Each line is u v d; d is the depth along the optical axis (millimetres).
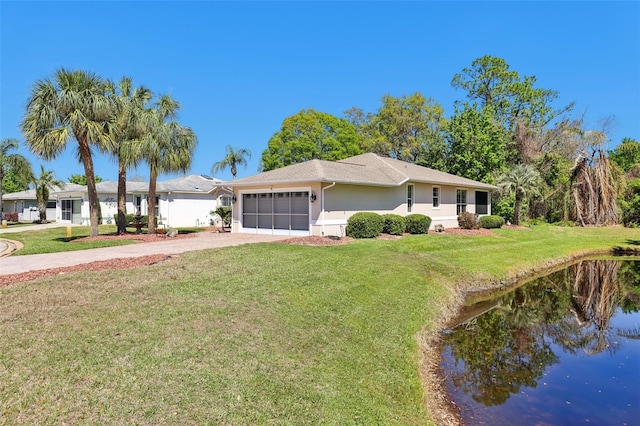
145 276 8562
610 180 27984
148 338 5305
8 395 3811
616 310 10938
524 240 20703
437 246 16141
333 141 39531
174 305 6664
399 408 4719
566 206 29172
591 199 28031
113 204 32500
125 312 6203
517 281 13688
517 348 7621
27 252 13094
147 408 3773
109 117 17609
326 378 4961
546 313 10258
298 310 7195
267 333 5980
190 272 9102
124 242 16094
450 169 32375
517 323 9281
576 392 5797
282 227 18828
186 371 4539
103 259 11258
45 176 37125
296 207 18344
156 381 4266
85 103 16359
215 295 7414
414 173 22828
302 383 4699
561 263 17438
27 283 7797
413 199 21984
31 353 4672
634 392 5820
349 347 6102
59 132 15914
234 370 4715
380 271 10836
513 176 27547
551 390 5852
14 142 32062
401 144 42125
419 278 10969
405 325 7609
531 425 4832
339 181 16875
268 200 19453
